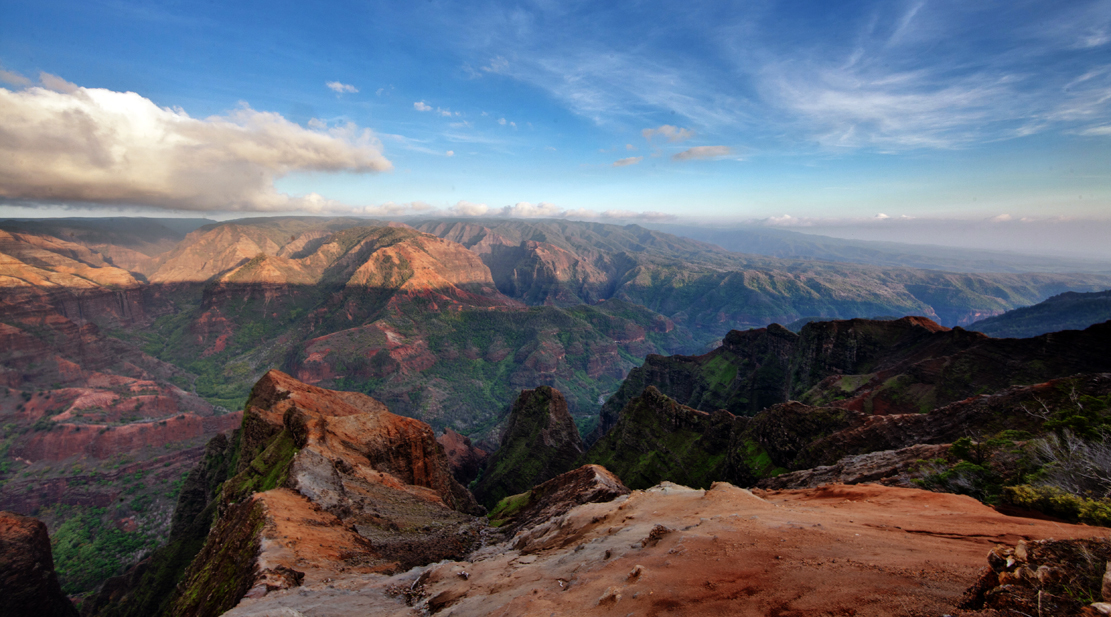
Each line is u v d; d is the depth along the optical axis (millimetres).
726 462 89750
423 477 67875
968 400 54125
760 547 12336
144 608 73062
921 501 20875
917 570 9375
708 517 18047
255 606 19469
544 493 60719
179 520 97438
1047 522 14344
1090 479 24281
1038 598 6500
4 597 70812
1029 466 28250
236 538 32625
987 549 10820
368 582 22859
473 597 16062
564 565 16703
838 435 65812
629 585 11164
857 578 9398
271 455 60656
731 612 8758
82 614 88125
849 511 19188
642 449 111312
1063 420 31453
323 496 40156
